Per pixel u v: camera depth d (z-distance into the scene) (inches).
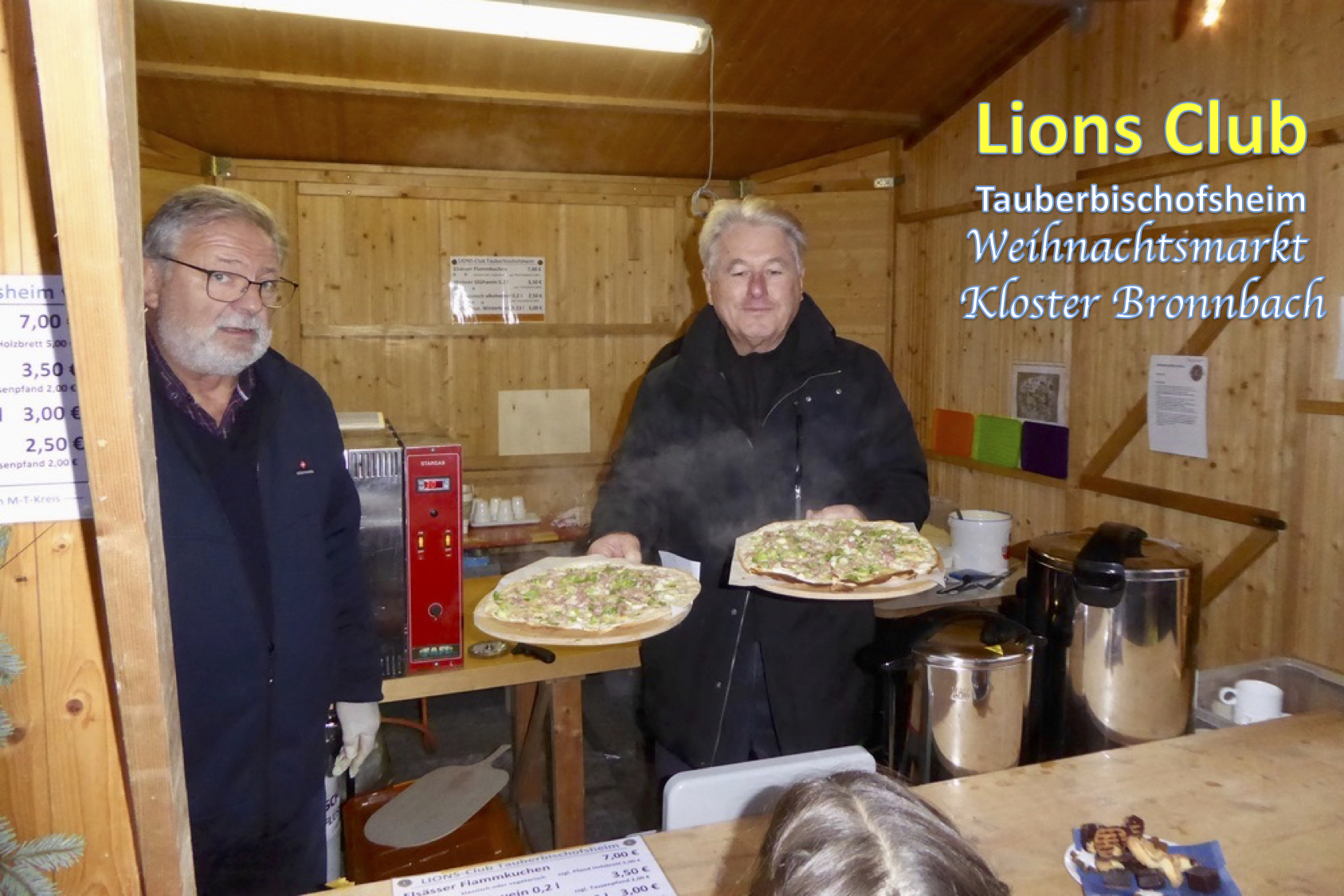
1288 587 111.7
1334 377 106.3
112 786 43.5
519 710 113.4
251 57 132.8
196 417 58.6
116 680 26.6
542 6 109.7
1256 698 61.2
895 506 70.3
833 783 23.3
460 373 187.3
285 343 175.9
